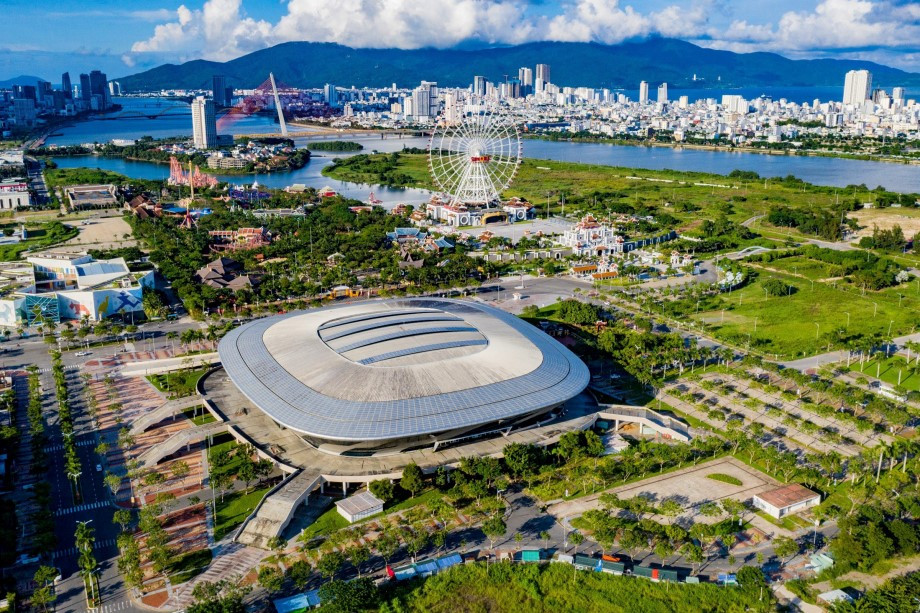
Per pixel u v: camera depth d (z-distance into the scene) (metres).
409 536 171.88
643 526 172.88
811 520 182.25
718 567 164.75
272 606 152.75
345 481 193.25
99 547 173.62
